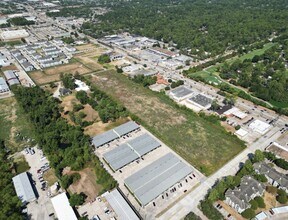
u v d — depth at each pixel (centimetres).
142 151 14875
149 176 13038
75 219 10869
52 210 11569
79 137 15788
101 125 17762
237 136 16438
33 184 12988
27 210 11569
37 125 17025
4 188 12200
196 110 19450
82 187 12769
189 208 11644
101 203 11912
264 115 18700
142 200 11781
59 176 13162
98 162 14000
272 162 14288
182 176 13075
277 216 11106
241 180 12400
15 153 15162
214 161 14425
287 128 17200
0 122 18200
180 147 15550
